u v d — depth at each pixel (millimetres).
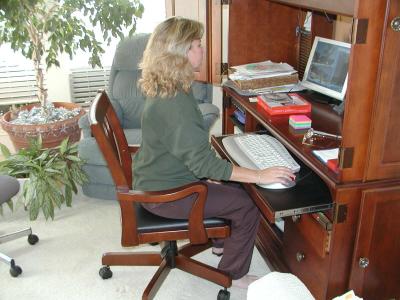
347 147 1440
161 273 2006
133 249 2383
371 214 1541
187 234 1796
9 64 3656
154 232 1781
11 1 2738
